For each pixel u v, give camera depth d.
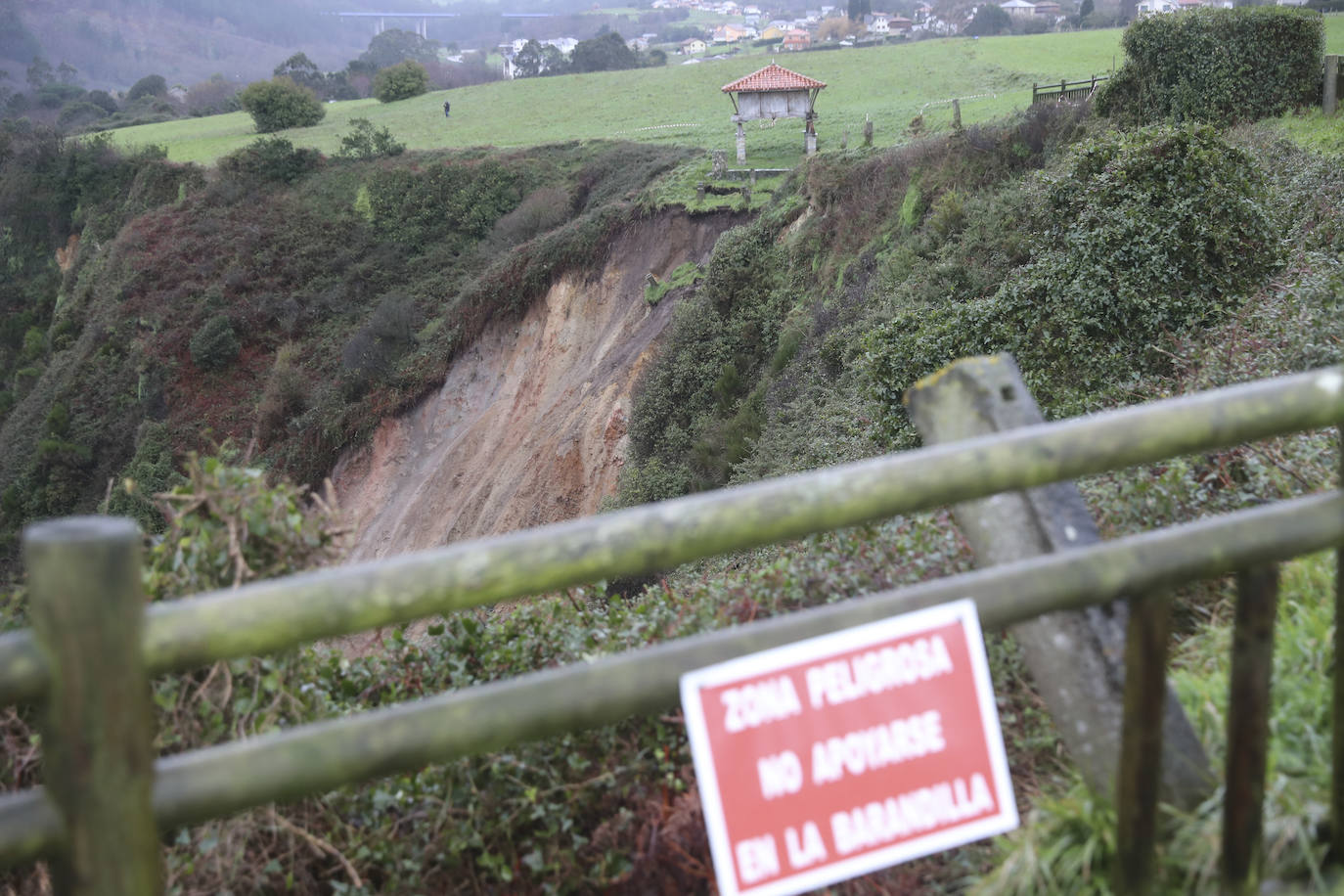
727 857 2.01
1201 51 19.19
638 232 33.94
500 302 35.47
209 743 2.99
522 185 46.50
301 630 1.70
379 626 1.75
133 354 42.97
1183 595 3.70
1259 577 2.14
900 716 2.11
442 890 3.22
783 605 4.20
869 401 14.45
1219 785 2.44
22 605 3.59
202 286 44.66
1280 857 2.26
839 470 1.96
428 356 36.47
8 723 3.14
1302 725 2.58
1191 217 10.27
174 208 48.97
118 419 42.16
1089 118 21.02
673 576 10.92
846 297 21.81
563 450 29.22
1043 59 50.97
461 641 4.42
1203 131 10.70
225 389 41.41
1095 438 2.04
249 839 3.08
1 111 139.00
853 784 2.09
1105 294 10.32
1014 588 2.10
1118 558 2.09
